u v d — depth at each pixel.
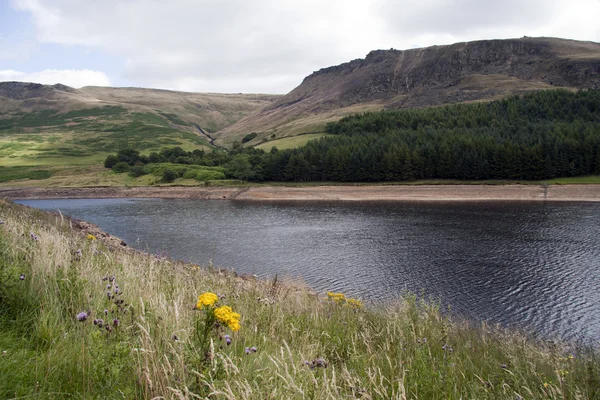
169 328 3.80
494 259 31.67
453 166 92.19
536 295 23.31
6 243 6.20
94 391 2.93
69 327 3.97
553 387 4.45
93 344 3.28
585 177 86.31
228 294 6.91
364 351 5.52
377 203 74.62
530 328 18.53
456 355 5.52
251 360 3.78
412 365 4.58
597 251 33.69
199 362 3.09
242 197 89.25
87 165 137.62
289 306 7.63
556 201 70.31
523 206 65.06
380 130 148.00
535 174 87.56
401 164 94.44
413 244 37.88
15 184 111.25
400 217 56.09
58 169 131.25
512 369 5.41
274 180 105.75
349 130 156.12
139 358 3.11
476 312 20.70
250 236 43.62
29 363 3.14
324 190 88.81
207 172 108.12
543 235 41.03
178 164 121.25
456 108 164.25
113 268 6.75
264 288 9.75
